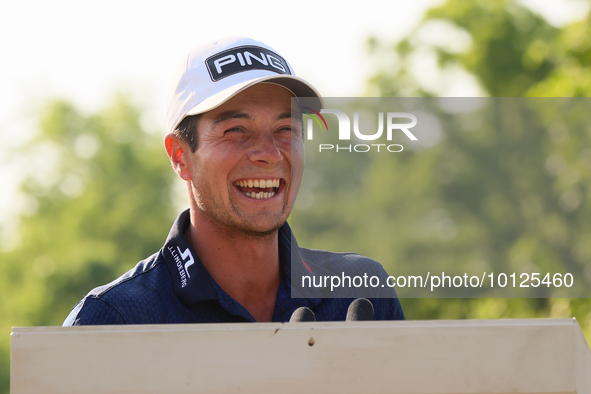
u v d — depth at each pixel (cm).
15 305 2681
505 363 213
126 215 2955
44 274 2720
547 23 2202
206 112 306
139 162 3078
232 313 302
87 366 207
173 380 209
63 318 2691
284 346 212
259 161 300
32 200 3011
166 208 3069
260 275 322
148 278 312
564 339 214
